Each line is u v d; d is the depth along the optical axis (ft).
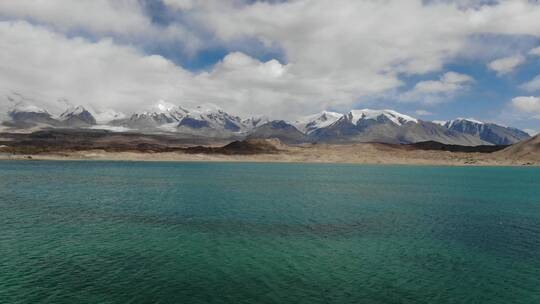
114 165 634.02
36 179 357.00
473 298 96.63
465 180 444.96
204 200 244.83
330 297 95.25
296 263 119.03
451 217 197.47
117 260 118.52
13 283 99.30
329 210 213.25
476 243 144.77
